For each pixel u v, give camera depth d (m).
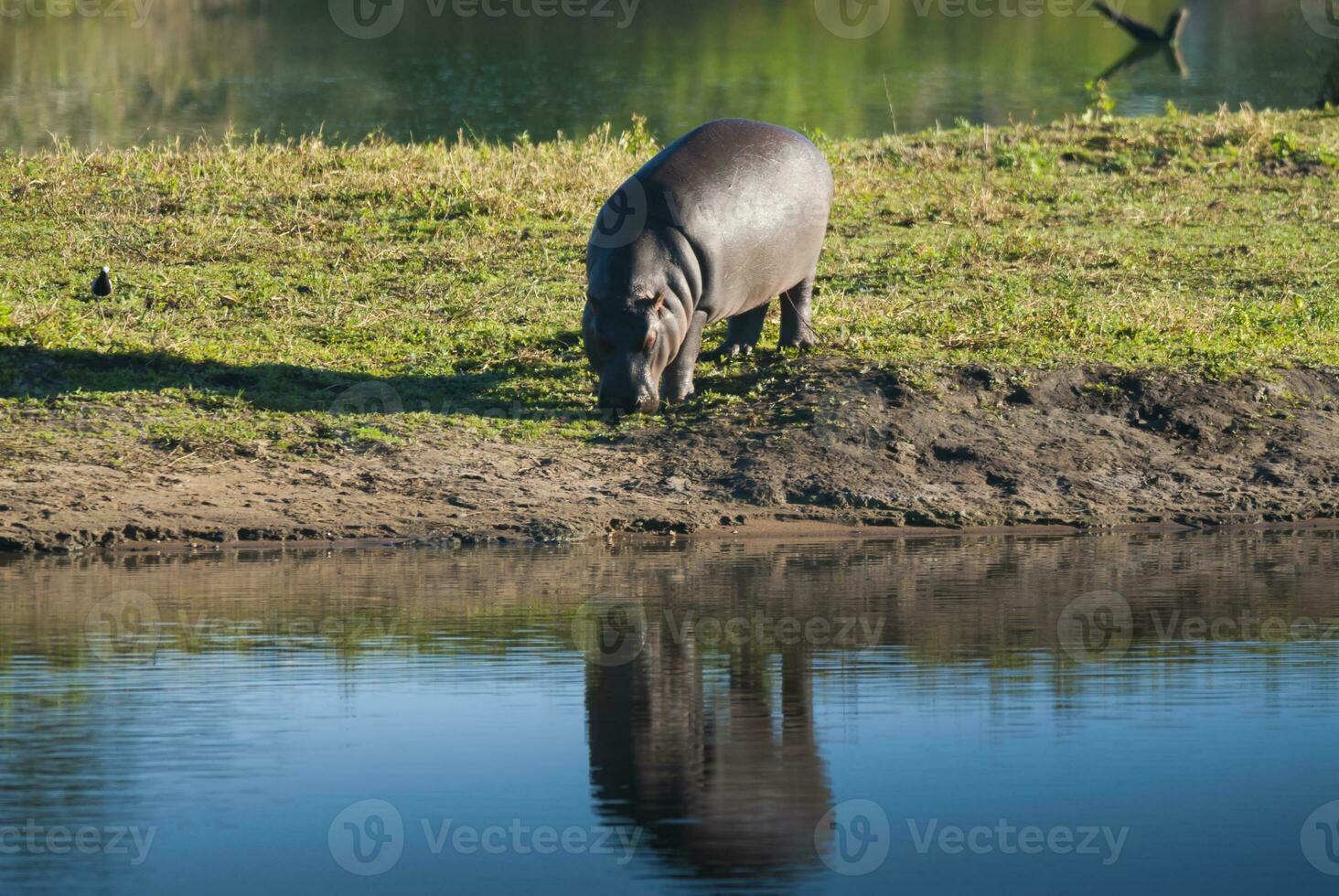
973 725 24.22
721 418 45.75
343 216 67.69
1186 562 36.34
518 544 38.34
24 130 94.50
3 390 45.88
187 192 68.62
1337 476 44.47
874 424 44.97
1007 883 18.80
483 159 76.75
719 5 189.50
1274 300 59.88
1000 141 86.19
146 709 24.59
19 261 59.25
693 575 34.62
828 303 57.56
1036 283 61.81
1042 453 44.81
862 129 104.50
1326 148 83.44
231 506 39.69
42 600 31.67
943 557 36.97
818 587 33.38
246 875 18.84
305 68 131.12
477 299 57.75
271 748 22.94
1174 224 72.44
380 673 26.67
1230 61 142.00
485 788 21.47
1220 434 46.38
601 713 24.61
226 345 51.12
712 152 46.72
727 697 25.52
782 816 20.70
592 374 50.03
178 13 166.38
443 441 44.22
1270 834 20.09
